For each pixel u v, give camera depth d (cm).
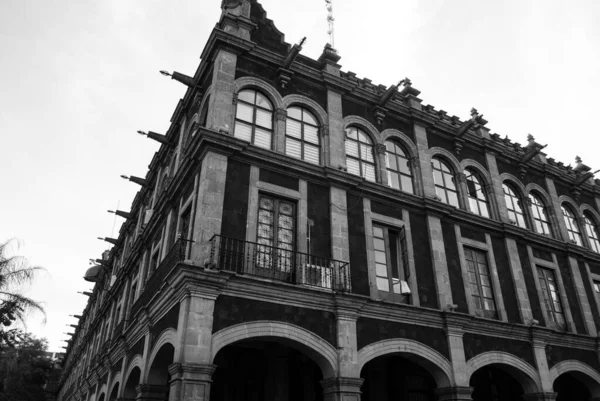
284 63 1469
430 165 1669
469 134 1833
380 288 1347
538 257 1773
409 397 1478
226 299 1046
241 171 1250
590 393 1645
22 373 4106
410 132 1706
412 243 1452
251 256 1155
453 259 1519
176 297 1066
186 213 1348
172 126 1838
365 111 1627
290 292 1113
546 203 1997
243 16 1486
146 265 1822
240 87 1389
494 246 1658
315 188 1354
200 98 1549
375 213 1429
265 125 1401
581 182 2123
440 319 1335
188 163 1304
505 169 1931
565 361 1567
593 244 2094
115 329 2044
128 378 1435
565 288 1791
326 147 1453
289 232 1261
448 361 1298
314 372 1383
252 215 1203
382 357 1474
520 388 1673
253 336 1038
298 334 1092
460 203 1705
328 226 1320
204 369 942
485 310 1516
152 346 1234
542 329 1521
